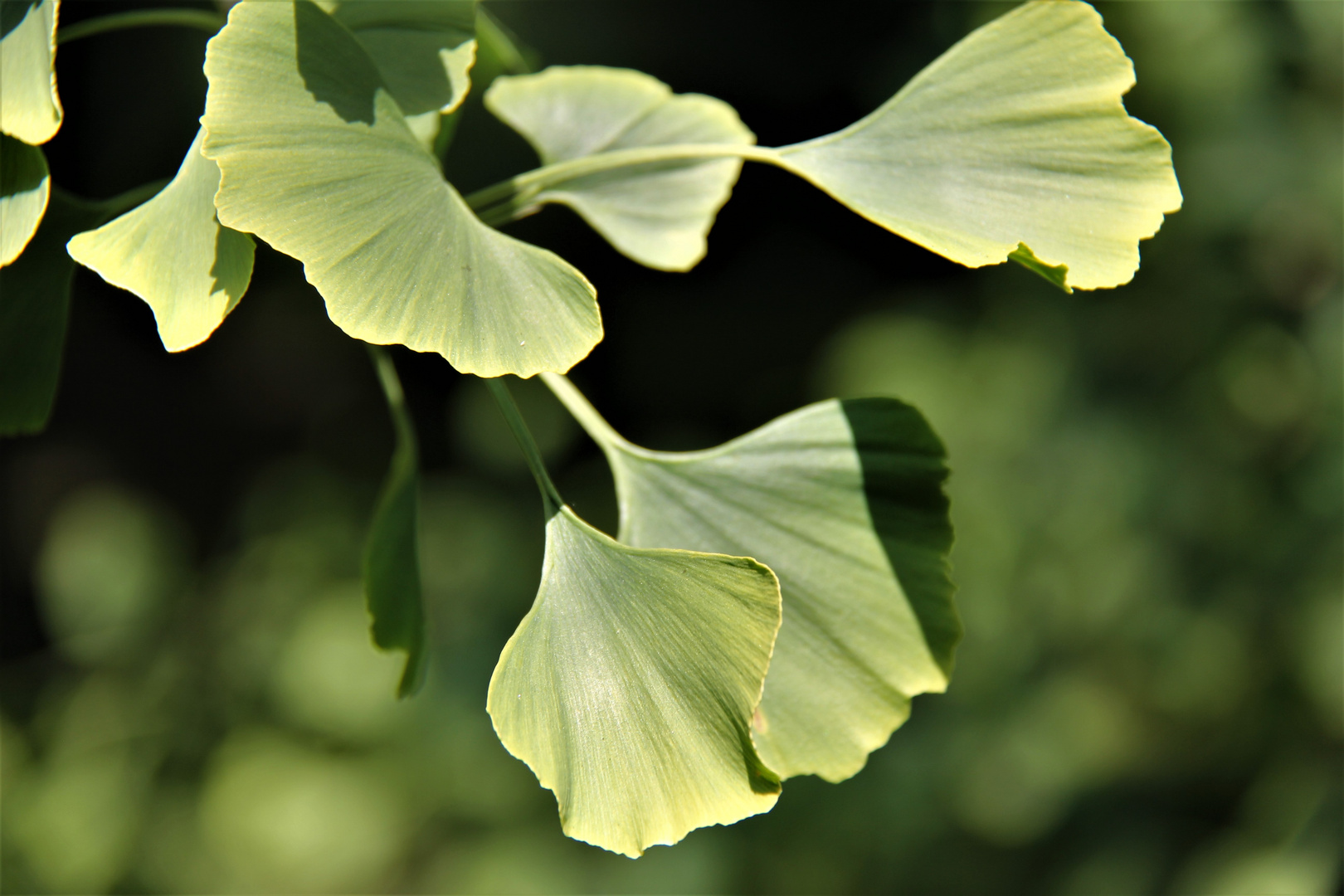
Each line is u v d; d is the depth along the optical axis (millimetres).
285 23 547
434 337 541
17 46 557
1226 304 1518
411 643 612
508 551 2111
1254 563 1527
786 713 577
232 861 1683
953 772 1621
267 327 2525
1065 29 572
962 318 1804
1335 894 1453
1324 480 1461
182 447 2523
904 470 581
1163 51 1392
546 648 558
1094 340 1624
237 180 540
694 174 638
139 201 588
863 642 578
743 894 1599
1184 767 1698
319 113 546
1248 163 1428
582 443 2504
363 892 1721
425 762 1770
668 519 581
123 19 591
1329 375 1448
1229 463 1542
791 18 2238
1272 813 1540
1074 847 1684
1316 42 1398
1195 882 1579
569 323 545
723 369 2635
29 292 588
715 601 553
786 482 581
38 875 1548
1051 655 1649
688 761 554
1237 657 1568
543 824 1736
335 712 1768
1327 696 1489
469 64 576
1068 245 563
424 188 551
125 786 1692
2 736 1703
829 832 1589
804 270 2568
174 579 2053
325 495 2316
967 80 574
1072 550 1592
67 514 2256
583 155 637
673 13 2215
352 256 542
